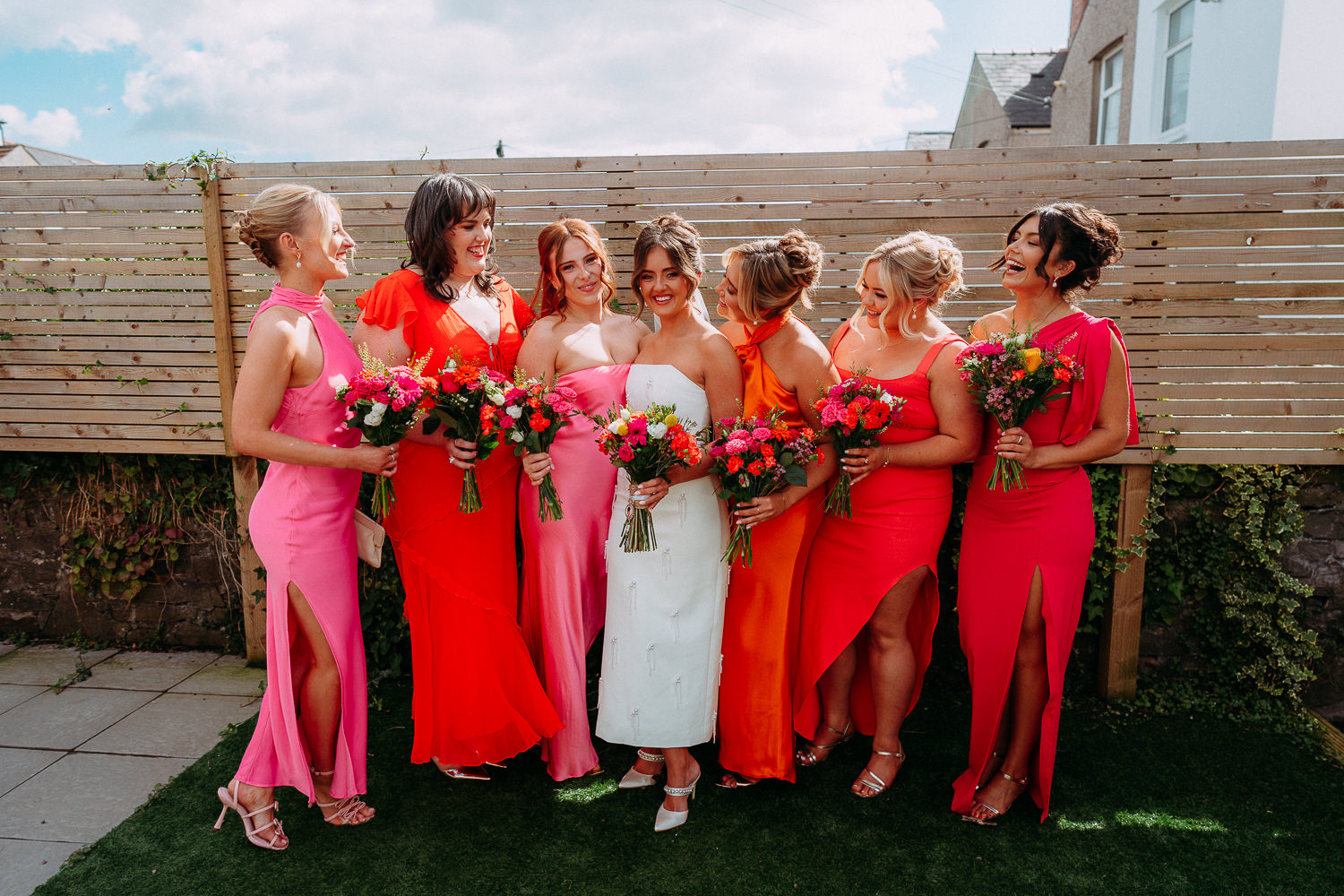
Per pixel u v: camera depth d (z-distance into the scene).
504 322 2.64
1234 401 3.03
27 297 3.39
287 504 2.21
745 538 2.29
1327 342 2.96
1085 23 10.07
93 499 3.70
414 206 2.43
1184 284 2.99
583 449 2.53
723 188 3.11
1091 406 2.29
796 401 2.45
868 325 2.67
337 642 2.30
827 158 3.06
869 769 2.62
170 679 3.46
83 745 2.93
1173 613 3.23
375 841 2.38
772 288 2.29
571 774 2.67
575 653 2.63
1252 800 2.59
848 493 2.39
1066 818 2.49
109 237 3.33
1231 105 5.46
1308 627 3.24
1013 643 2.38
